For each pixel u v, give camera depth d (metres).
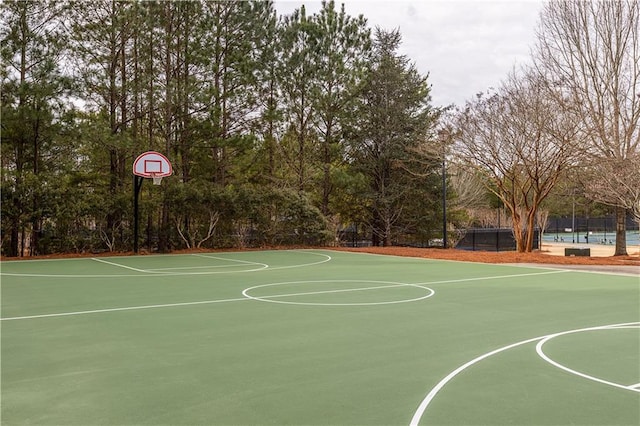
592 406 4.04
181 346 6.01
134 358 5.49
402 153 27.78
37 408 4.00
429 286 11.33
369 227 31.25
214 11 23.39
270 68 25.03
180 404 4.09
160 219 23.69
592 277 13.10
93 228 21.27
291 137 26.98
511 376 4.83
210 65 22.62
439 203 29.62
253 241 24.83
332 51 26.11
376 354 5.64
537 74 21.92
